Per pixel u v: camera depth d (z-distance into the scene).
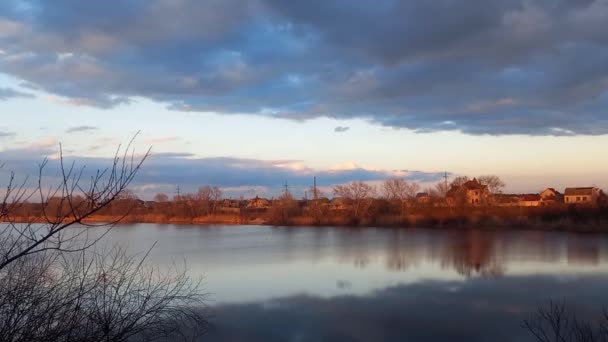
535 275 27.95
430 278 27.70
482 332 17.16
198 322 14.76
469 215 66.69
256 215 96.00
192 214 95.94
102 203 3.96
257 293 23.62
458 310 20.17
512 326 17.67
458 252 38.66
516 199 110.19
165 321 11.73
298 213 85.38
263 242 50.31
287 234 61.59
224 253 39.84
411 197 78.38
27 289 4.82
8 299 4.64
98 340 5.09
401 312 20.05
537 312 19.34
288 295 23.17
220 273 29.41
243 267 32.06
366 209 78.88
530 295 22.75
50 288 5.36
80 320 5.09
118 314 5.94
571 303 20.77
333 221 77.69
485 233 55.53
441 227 66.00
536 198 112.06
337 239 52.84
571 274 28.08
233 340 15.95
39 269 5.43
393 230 63.78
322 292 24.02
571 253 36.69
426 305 21.11
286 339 16.48
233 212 104.38
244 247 44.88
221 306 20.52
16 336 4.48
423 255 37.34
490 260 33.94
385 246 44.19
